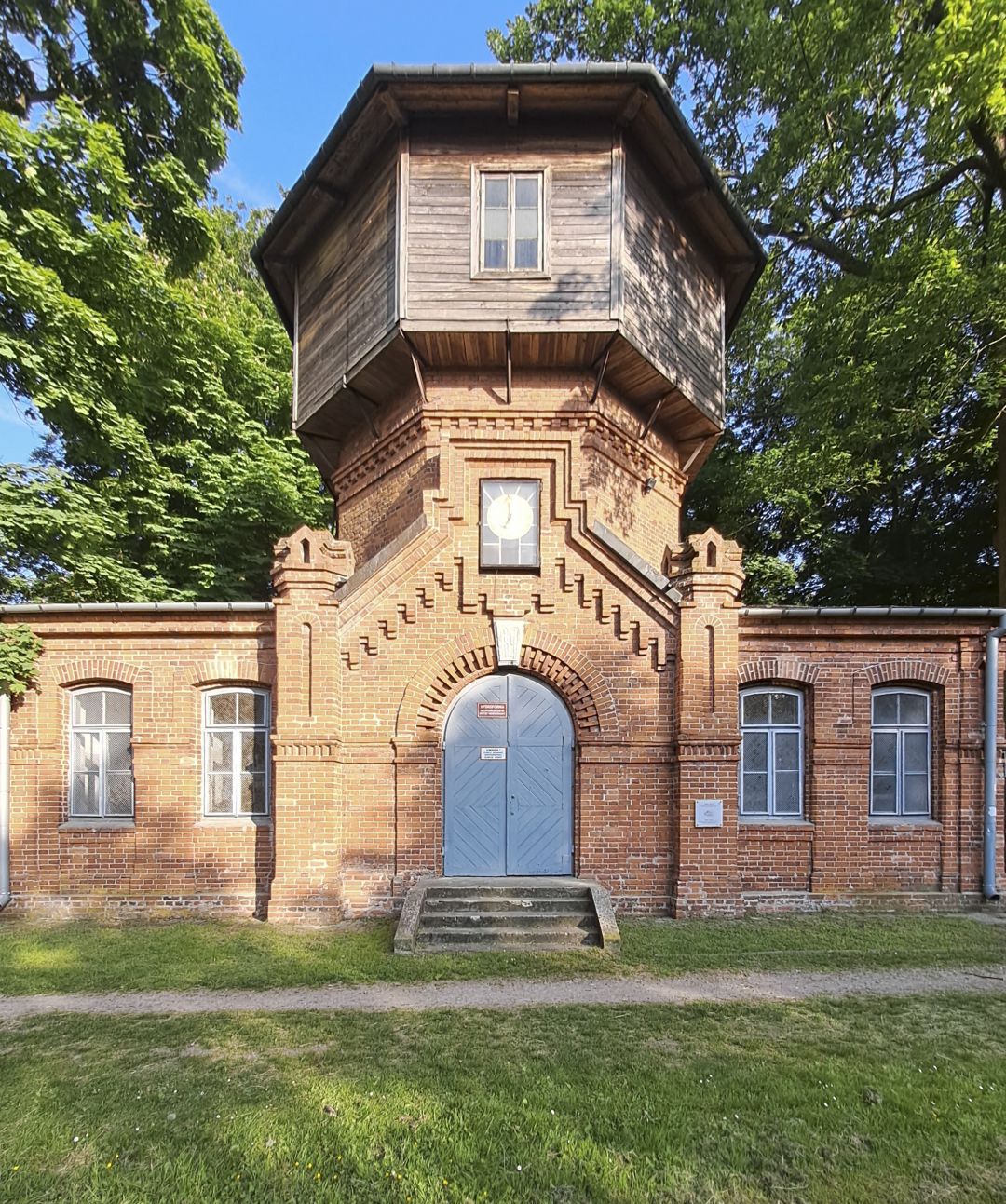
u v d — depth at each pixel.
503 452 11.32
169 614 11.07
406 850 10.43
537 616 10.88
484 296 10.79
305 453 20.95
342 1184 4.32
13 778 11.02
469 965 8.23
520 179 11.09
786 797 11.39
